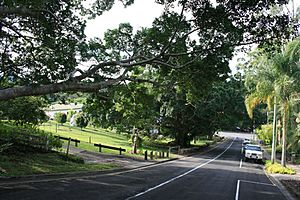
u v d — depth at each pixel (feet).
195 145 197.06
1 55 50.49
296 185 68.95
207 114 158.51
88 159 79.36
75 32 48.19
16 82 53.36
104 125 115.85
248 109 112.88
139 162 92.43
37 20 46.09
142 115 101.40
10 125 82.79
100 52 53.21
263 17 42.29
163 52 46.11
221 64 47.60
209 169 91.25
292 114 106.01
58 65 44.06
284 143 104.42
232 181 69.97
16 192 37.40
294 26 43.47
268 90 103.24
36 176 48.06
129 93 61.93
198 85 51.98
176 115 162.20
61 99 59.26
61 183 47.39
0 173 44.52
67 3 47.29
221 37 44.83
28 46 51.08
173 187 54.08
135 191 46.83
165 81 57.36
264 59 98.58
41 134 73.00
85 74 44.98
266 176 88.22
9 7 38.78
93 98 58.54
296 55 92.12
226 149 198.80
